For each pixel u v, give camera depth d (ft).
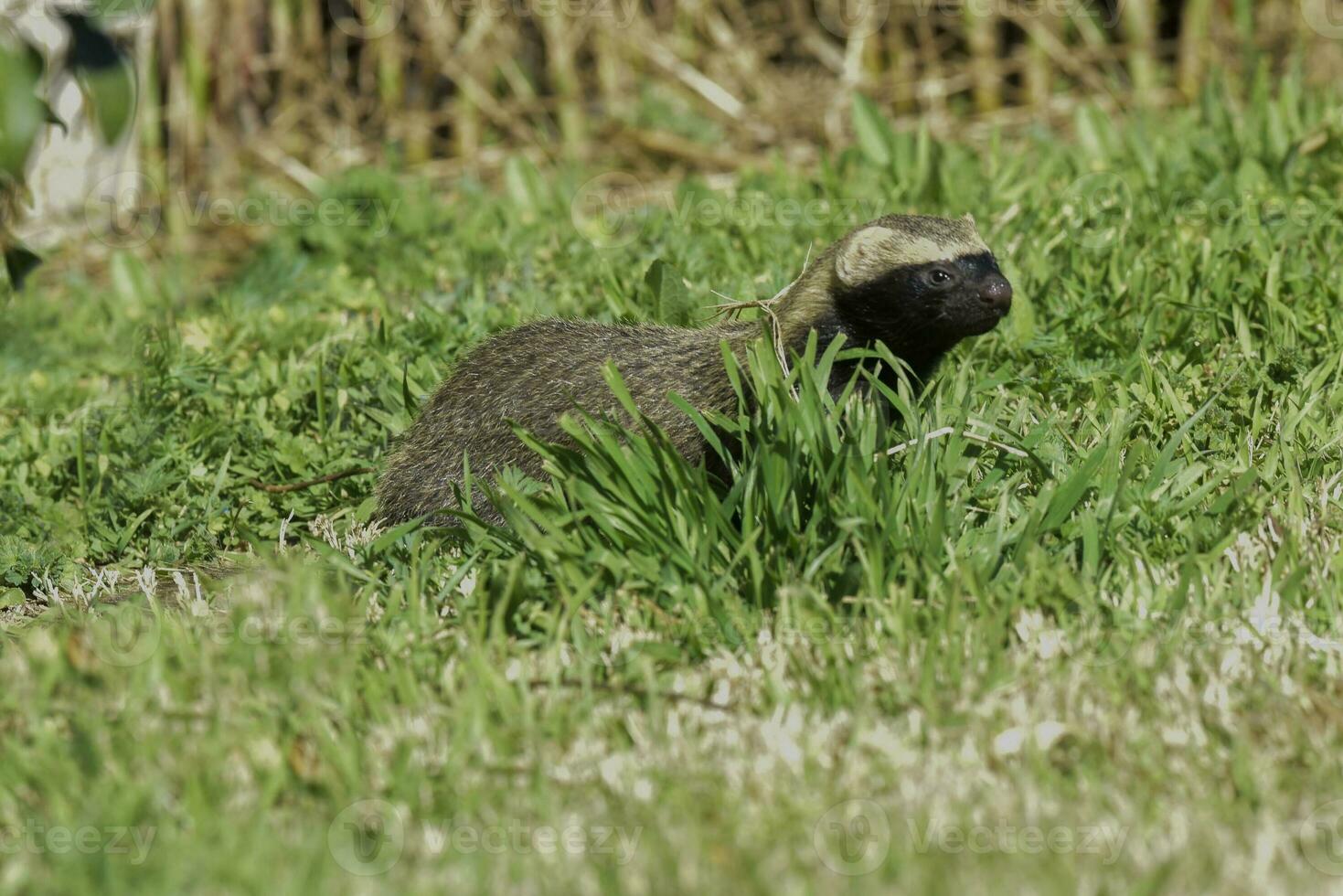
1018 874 19.90
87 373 48.37
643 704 25.00
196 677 26.08
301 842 21.24
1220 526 28.81
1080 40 74.33
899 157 54.08
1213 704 24.12
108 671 26.61
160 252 63.26
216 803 22.34
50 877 20.49
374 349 40.04
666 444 28.55
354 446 36.91
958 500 28.76
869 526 27.14
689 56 74.23
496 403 33.96
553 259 49.26
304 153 70.69
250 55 69.56
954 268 32.76
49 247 63.82
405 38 70.74
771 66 75.97
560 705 24.73
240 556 32.45
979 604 26.11
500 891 20.20
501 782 23.02
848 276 33.17
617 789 22.57
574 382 33.37
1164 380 33.88
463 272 50.31
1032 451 30.07
